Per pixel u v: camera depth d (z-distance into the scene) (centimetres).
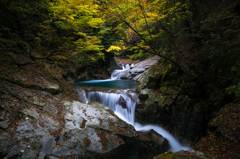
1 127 588
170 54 906
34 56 1016
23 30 1043
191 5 939
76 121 719
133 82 1443
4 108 636
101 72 1608
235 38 659
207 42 741
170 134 847
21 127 614
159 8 866
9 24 969
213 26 771
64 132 657
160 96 928
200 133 739
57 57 1134
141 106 973
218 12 857
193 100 799
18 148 562
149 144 719
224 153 505
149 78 1079
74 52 1127
